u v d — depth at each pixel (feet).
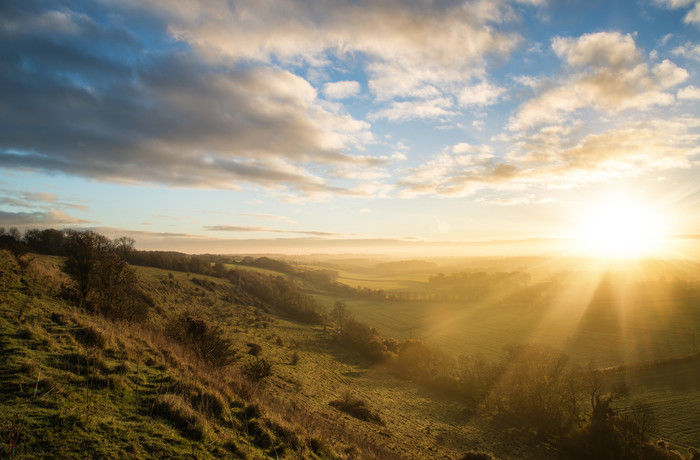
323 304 374.84
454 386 171.73
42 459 25.05
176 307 200.85
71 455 26.13
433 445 96.07
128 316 95.25
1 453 24.45
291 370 147.43
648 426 121.19
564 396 135.85
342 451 44.52
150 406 37.35
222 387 50.44
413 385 176.65
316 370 164.45
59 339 50.31
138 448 29.04
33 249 222.48
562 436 127.24
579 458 116.47
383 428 97.25
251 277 385.09
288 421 47.16
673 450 112.37
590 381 145.18
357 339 249.75
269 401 57.41
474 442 112.06
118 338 59.31
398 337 289.12
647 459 106.52
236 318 235.81
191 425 34.88
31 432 27.66
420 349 208.74
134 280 111.86
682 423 131.03
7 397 32.12
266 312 293.43
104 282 97.71
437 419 129.18
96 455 26.78
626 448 109.81
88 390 36.22
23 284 83.82
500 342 274.16
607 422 118.32
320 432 47.42
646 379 174.40
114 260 103.14
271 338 207.51
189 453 30.55
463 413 143.54
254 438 37.99
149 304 175.11
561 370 146.30
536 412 140.26
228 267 414.21
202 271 353.51
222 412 41.24
